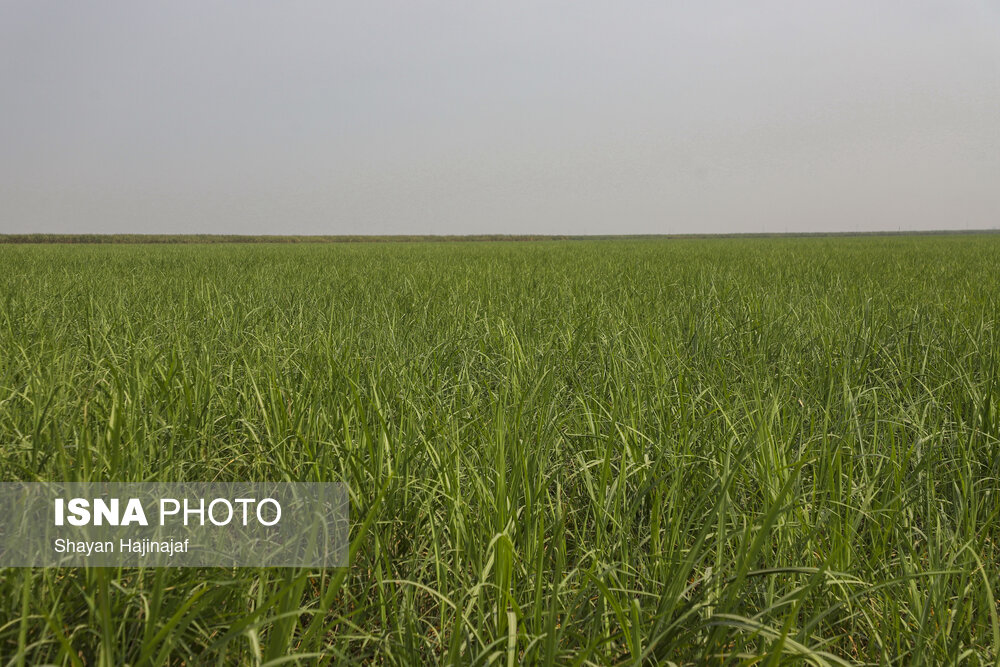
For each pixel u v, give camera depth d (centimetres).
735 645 187
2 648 179
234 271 1360
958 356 431
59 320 591
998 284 937
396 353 404
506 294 819
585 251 2728
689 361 437
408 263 1725
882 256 1981
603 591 173
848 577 208
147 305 690
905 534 238
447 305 698
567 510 278
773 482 250
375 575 217
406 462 262
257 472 289
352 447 274
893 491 263
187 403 303
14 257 1981
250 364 415
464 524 223
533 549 211
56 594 195
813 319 564
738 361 457
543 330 562
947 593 217
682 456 262
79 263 1664
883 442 305
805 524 224
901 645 206
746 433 302
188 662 175
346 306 722
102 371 357
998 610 215
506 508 218
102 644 146
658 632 178
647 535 254
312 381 338
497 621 183
